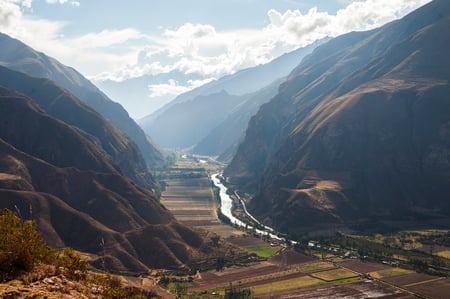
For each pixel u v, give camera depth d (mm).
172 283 155500
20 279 35094
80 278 41375
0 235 38344
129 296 44781
